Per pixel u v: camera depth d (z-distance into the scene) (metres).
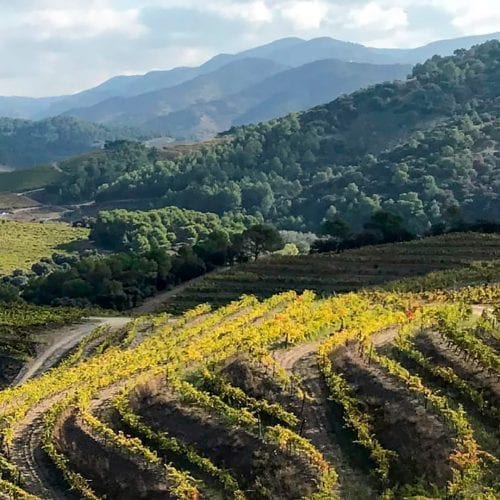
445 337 35.25
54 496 31.23
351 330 38.84
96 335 71.25
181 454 31.39
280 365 36.66
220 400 33.34
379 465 26.44
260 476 28.11
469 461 24.56
